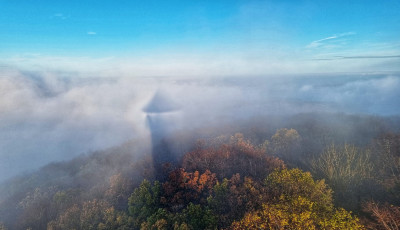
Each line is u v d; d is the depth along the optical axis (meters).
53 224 37.12
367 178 42.06
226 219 32.69
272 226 27.27
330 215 28.20
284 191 33.59
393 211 33.25
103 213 37.38
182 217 32.72
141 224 32.88
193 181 42.59
